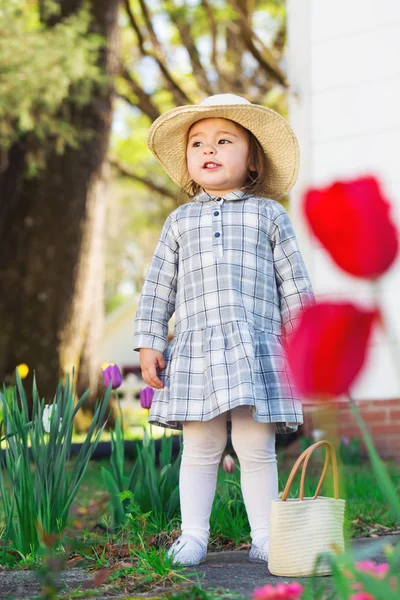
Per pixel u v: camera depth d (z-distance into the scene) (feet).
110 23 30.55
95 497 12.32
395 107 17.83
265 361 8.05
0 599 6.15
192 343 8.28
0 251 30.04
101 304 31.17
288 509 7.06
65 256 29.91
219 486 10.96
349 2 18.38
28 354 29.48
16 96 26.37
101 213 30.83
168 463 10.05
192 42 36.96
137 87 38.04
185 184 9.85
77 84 28.81
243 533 9.32
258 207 8.66
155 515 9.16
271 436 8.19
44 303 29.66
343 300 2.40
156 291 8.83
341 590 3.68
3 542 8.30
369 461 16.96
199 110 8.81
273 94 37.42
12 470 8.20
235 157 8.84
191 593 5.94
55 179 30.04
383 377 17.15
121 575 6.97
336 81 18.43
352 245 2.42
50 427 8.30
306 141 18.63
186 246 8.66
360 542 8.67
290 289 8.50
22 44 26.20
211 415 7.79
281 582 6.73
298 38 18.94
